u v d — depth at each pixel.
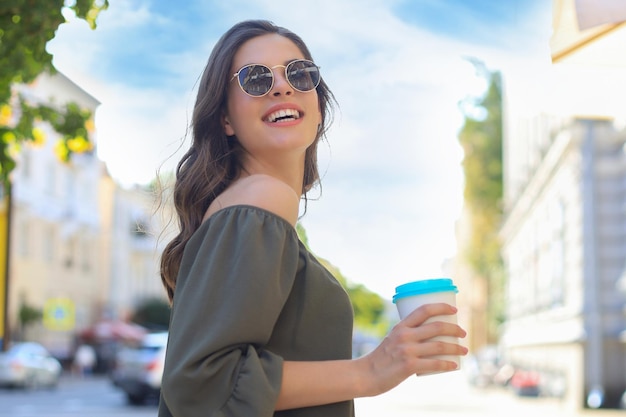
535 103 3.36
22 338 33.38
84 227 40.00
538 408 20.95
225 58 1.84
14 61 4.25
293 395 1.53
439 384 39.72
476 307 57.44
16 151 5.94
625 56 3.08
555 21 3.02
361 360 1.57
